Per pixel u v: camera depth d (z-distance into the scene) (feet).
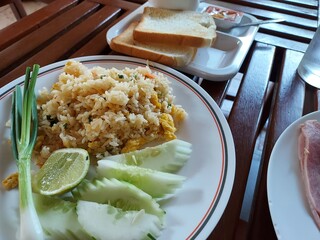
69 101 0.61
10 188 0.49
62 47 0.84
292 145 0.53
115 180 0.48
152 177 0.50
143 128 0.60
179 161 0.54
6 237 0.42
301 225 0.42
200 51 0.87
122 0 1.11
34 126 0.56
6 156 0.54
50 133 0.59
